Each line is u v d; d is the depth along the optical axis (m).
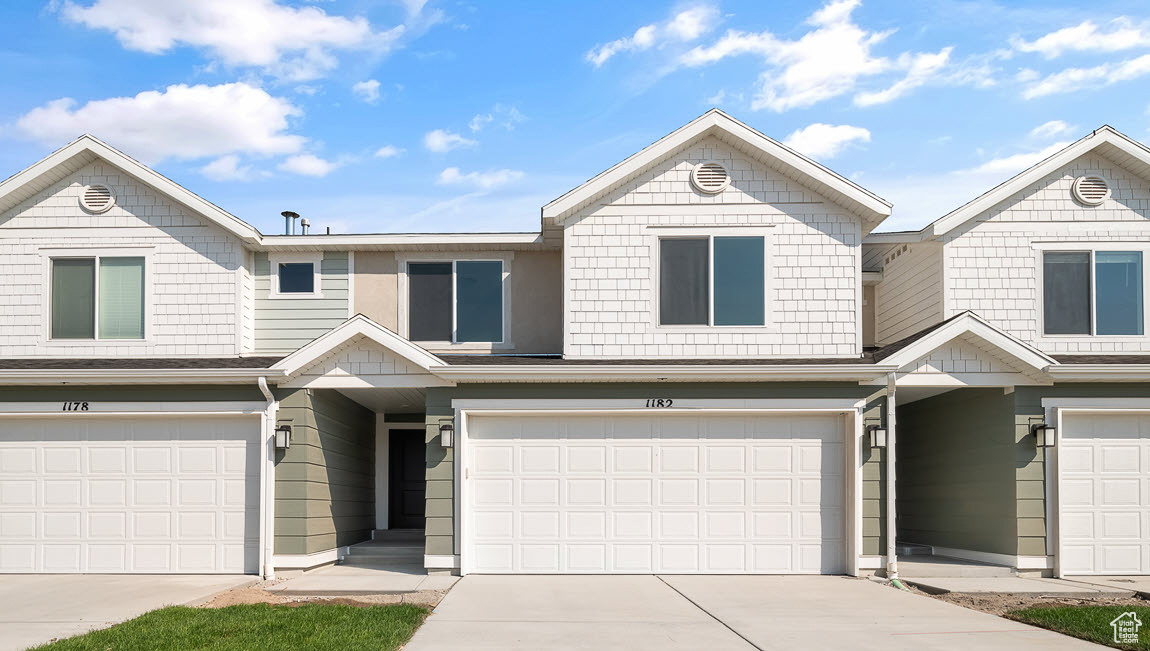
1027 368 13.40
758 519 13.59
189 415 13.62
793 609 10.50
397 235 15.56
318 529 13.98
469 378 13.32
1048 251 14.90
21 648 8.25
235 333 14.98
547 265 15.93
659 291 14.29
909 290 16.22
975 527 14.66
